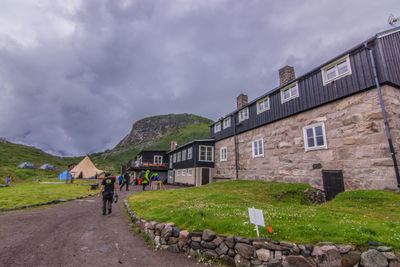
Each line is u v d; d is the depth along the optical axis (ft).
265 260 15.69
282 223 19.15
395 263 13.87
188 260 17.90
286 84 55.31
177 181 119.85
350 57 41.32
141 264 17.07
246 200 35.86
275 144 58.90
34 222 30.37
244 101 83.66
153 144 422.82
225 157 86.33
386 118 35.04
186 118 575.38
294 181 51.70
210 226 19.76
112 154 471.21
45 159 315.78
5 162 229.66
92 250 20.02
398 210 24.93
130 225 29.04
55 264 16.90
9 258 17.98
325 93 45.42
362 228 17.11
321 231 16.88
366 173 37.14
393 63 37.70
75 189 75.20
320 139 46.14
